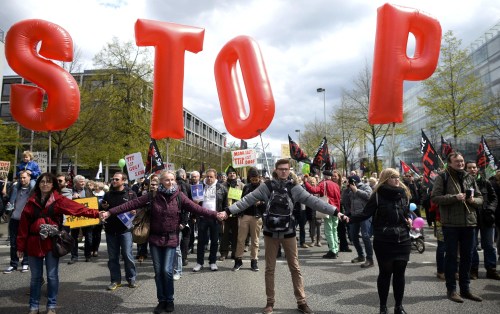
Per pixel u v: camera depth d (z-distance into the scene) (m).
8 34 5.43
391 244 4.10
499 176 6.27
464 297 4.84
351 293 5.14
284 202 4.39
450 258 4.85
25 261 6.55
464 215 4.79
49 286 4.29
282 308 4.51
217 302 4.76
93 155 25.66
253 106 6.02
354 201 7.18
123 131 25.94
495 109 21.75
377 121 5.89
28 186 6.59
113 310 4.49
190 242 8.80
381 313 4.16
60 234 4.34
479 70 37.34
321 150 13.21
